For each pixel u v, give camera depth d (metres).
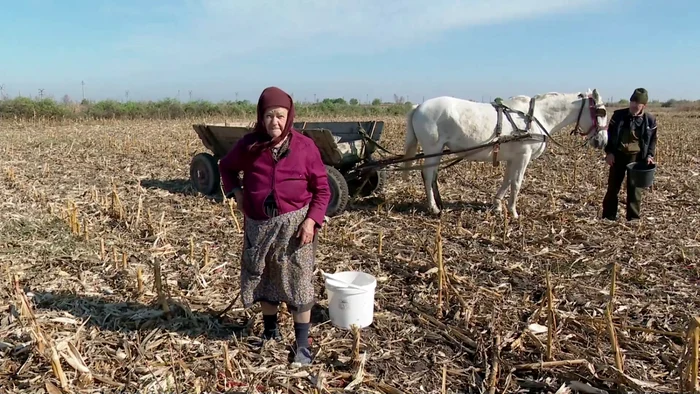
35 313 4.16
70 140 16.47
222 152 8.97
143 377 3.38
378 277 5.20
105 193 8.80
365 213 7.83
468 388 3.47
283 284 3.52
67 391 3.20
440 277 4.46
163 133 19.64
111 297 4.57
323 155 7.56
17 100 27.92
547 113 7.74
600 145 7.71
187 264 5.43
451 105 7.52
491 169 11.69
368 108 43.50
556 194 9.36
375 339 4.05
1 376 3.36
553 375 3.59
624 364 3.70
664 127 24.22
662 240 6.55
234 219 6.75
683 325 4.30
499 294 4.80
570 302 4.74
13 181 9.37
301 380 3.46
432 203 7.79
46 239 5.96
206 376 3.46
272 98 3.26
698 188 9.75
